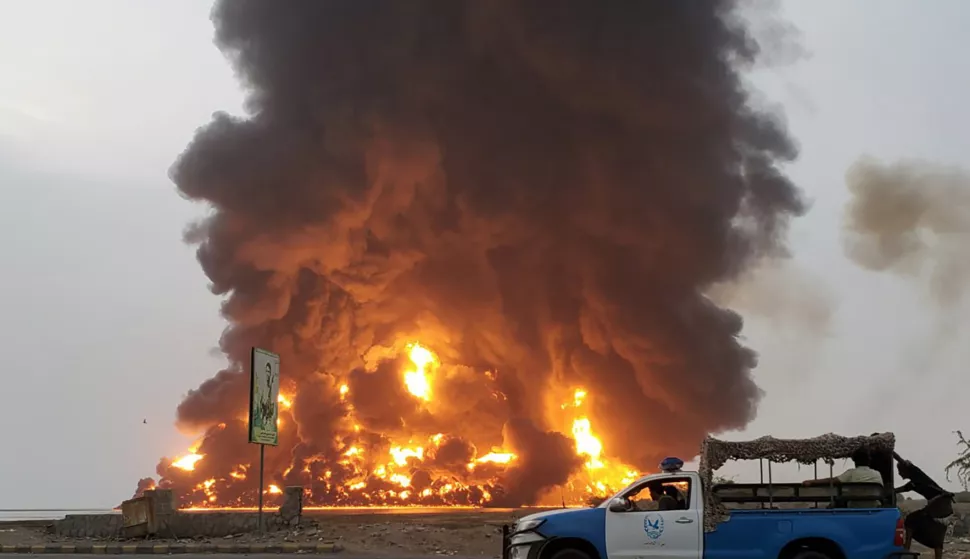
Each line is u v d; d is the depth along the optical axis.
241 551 24.83
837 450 15.35
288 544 25.36
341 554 24.20
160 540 27.50
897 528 14.88
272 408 28.69
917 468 18.34
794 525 14.89
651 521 15.10
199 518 28.22
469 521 31.33
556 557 15.16
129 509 28.11
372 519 32.69
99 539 28.12
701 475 15.32
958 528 26.14
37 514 88.69
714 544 14.93
